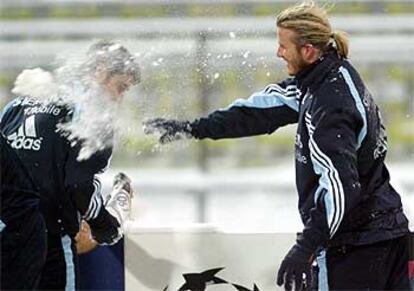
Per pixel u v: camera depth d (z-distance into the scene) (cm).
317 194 906
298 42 949
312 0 1231
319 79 934
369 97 951
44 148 1020
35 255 982
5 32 1163
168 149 1227
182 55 1226
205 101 1238
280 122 1087
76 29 1172
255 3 1241
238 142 1530
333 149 895
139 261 1119
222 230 1123
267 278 1116
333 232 897
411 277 1018
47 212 1024
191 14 1232
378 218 964
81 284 1103
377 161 967
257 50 1253
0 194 967
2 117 1064
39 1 1186
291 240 1114
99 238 1083
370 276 967
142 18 1206
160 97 1192
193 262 1121
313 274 962
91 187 1029
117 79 1081
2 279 955
